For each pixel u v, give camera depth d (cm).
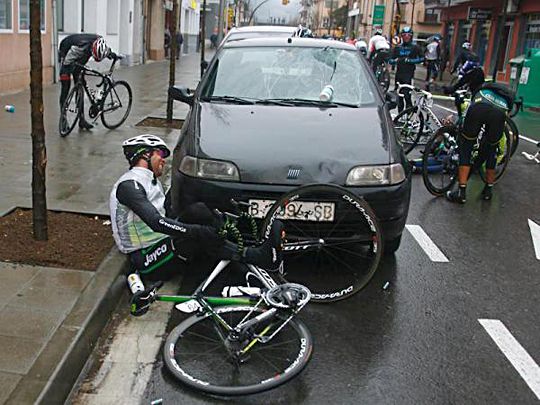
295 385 351
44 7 1455
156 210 404
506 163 806
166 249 424
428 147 736
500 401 345
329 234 455
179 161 496
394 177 479
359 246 538
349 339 404
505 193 801
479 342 409
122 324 411
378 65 1525
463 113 893
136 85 1781
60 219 536
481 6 3172
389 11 5250
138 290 390
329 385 352
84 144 869
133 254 429
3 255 452
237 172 468
